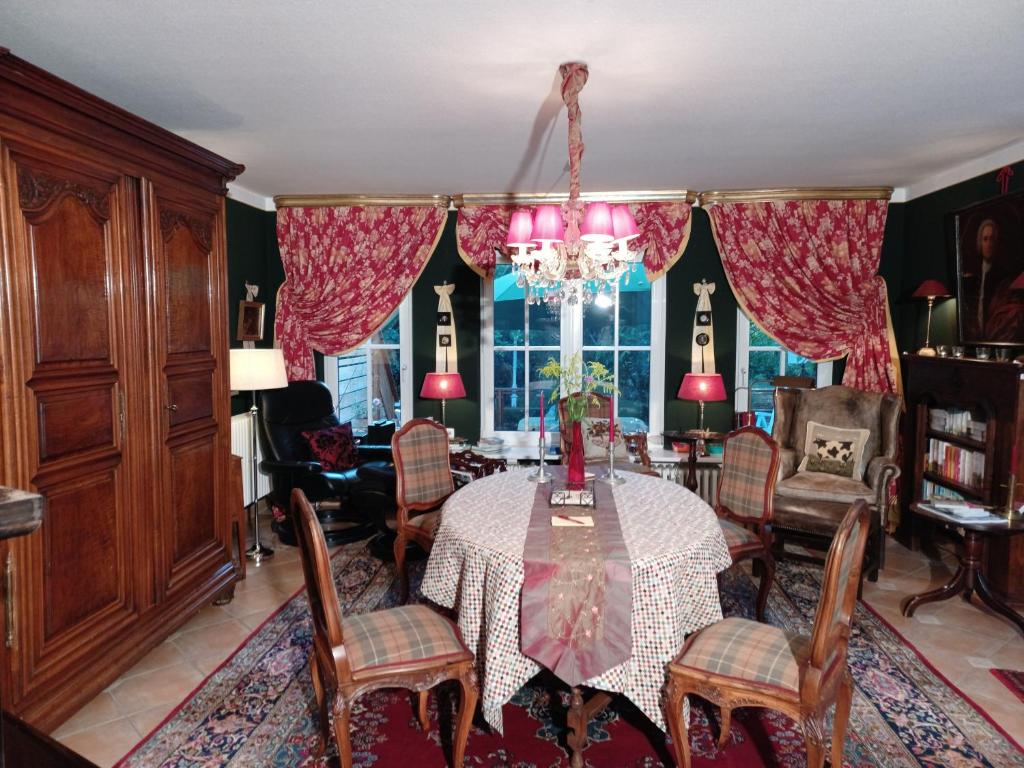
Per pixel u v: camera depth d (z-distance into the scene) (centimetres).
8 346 227
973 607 363
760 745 244
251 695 276
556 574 223
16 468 230
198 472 340
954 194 446
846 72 274
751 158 416
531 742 247
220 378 359
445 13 222
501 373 574
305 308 546
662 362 557
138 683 285
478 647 239
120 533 284
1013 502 334
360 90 295
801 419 472
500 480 342
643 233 519
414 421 369
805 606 364
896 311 525
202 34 239
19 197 230
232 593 372
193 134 363
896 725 255
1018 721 258
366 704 272
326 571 209
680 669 217
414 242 536
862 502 207
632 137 369
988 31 235
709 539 257
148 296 298
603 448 470
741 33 237
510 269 565
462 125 345
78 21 228
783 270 512
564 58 259
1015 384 349
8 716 68
